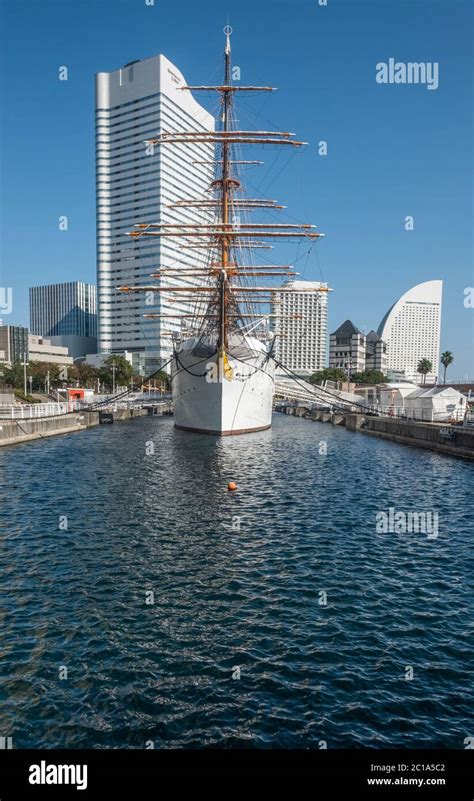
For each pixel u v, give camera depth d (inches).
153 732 348.8
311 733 348.8
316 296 2361.0
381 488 1181.1
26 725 354.0
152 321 5979.3
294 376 2706.7
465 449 1715.1
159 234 2207.2
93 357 6491.1
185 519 866.1
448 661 438.9
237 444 1935.3
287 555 696.4
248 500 1021.8
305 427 3225.9
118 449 1772.9
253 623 499.8
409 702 382.6
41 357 6038.4
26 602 537.6
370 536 793.6
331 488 1170.6
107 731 349.4
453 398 2427.4
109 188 6235.2
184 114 6387.8
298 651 450.3
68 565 643.5
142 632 478.9
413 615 524.7
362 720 362.0
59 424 2363.4
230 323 2274.9
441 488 1187.3
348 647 458.6
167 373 5925.2
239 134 2178.9
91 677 407.2
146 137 5969.5
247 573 627.5
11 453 1648.6
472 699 388.2
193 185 5231.3
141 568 636.7
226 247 2297.0
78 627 486.6
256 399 2208.4
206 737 344.5
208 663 428.8
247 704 376.8
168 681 403.5
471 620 515.8
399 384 3590.1
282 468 1443.2
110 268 6274.6
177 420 2455.7
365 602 553.6
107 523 833.5
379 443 2251.5
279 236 2208.4
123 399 3703.3
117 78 6107.3
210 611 523.8
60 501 983.6
